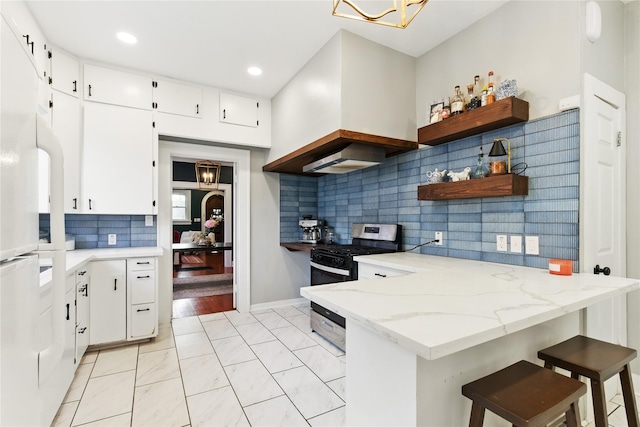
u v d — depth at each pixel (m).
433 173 2.36
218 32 2.38
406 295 1.22
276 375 2.26
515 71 1.99
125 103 2.92
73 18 2.20
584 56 1.72
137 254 2.77
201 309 3.90
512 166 2.00
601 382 1.17
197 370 2.32
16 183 0.66
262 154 3.95
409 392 0.99
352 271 2.65
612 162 1.91
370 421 1.13
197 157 3.60
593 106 1.75
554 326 1.51
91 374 2.26
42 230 2.59
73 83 2.68
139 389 2.06
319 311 2.97
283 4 2.08
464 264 2.04
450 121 2.20
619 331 1.93
